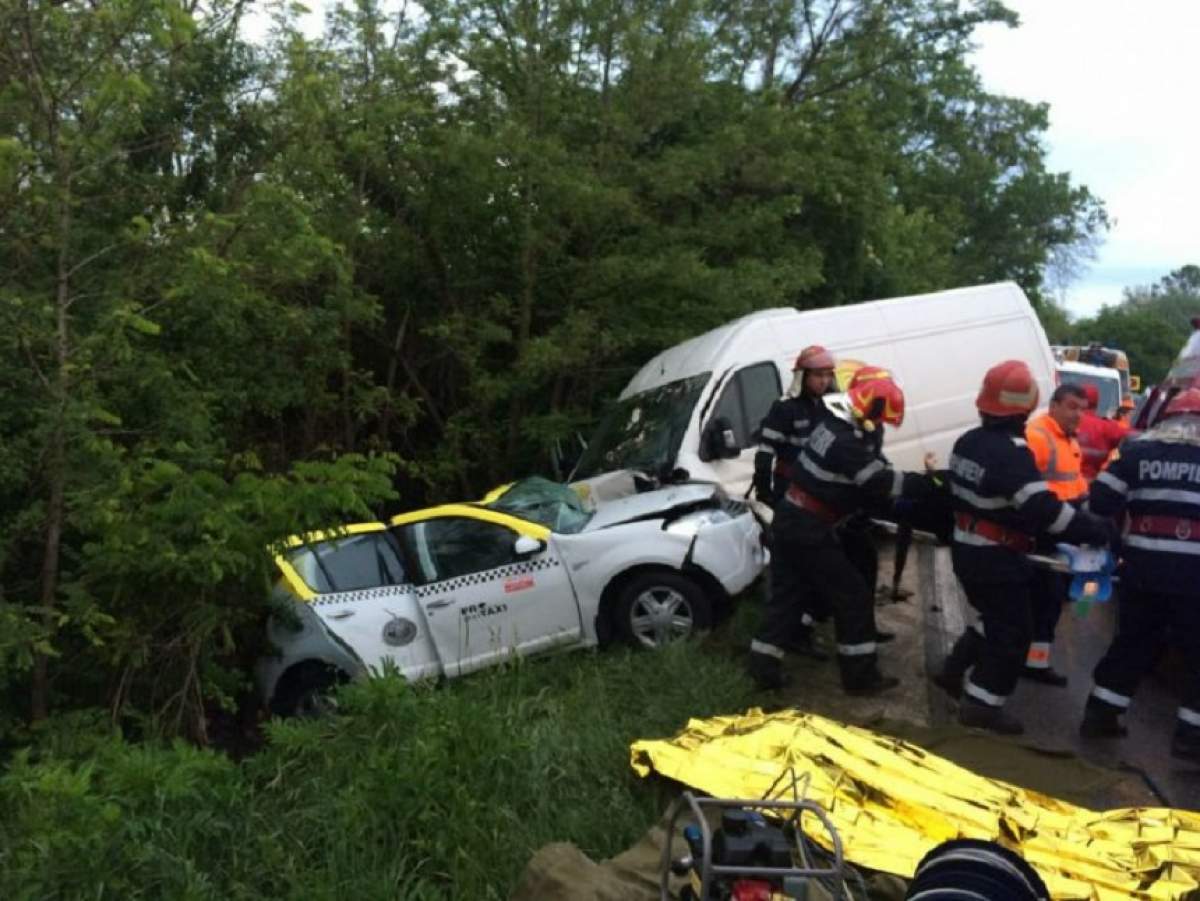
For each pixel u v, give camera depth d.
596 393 12.64
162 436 6.71
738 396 9.68
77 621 5.95
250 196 8.20
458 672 7.56
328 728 5.51
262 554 6.16
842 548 6.85
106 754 4.98
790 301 14.56
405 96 11.53
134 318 6.06
